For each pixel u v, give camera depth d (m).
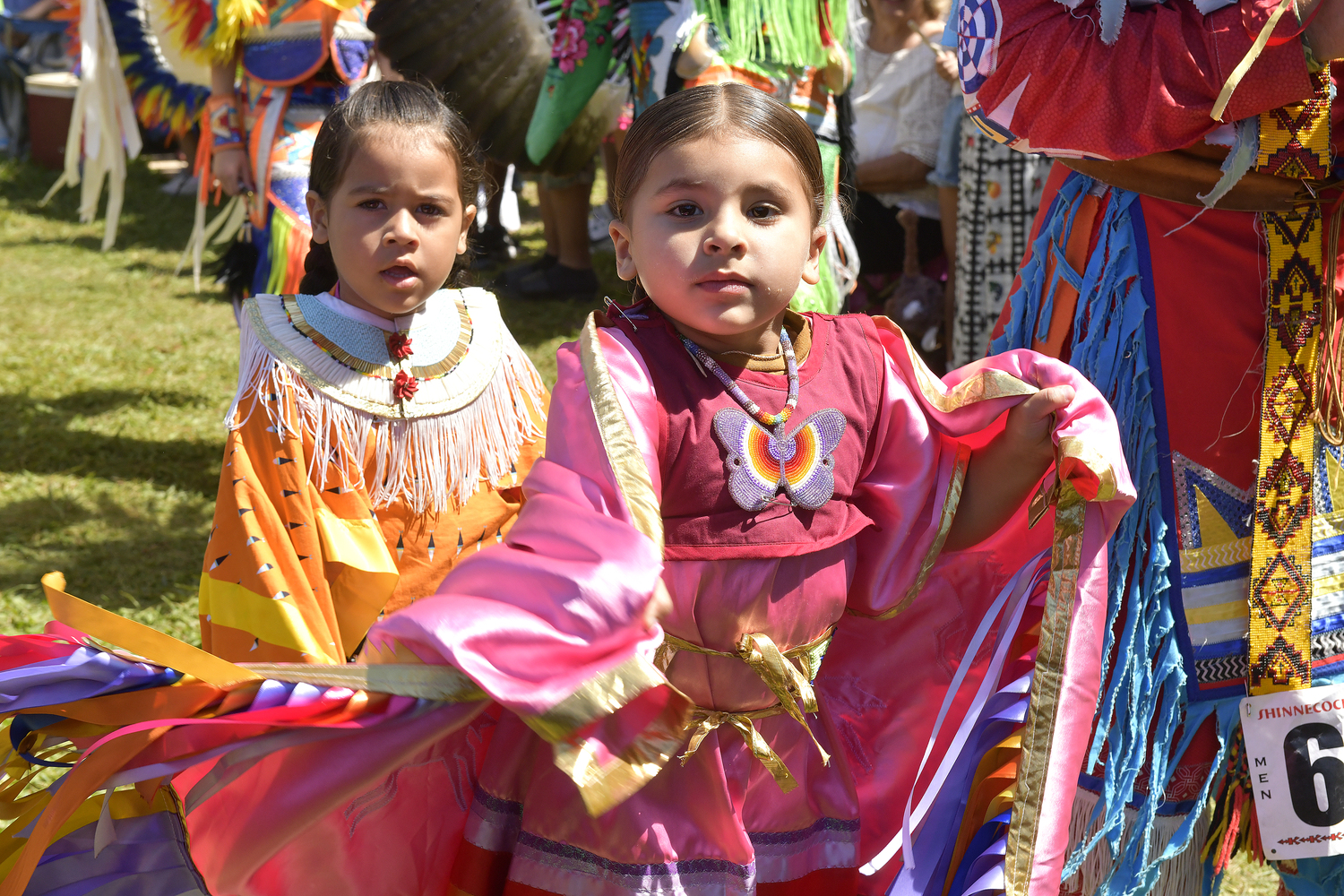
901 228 5.76
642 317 1.81
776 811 1.91
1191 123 1.99
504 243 8.78
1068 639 1.88
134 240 9.77
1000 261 4.81
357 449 2.28
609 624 1.50
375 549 2.26
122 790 1.94
